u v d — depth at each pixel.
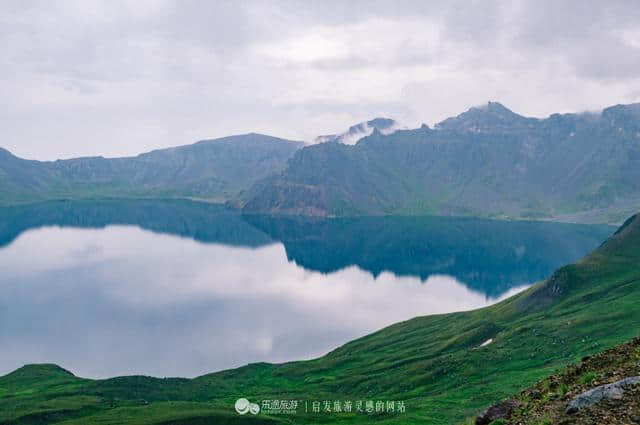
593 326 164.38
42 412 136.88
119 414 131.75
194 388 174.50
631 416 20.59
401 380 159.00
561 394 26.33
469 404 122.88
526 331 177.38
